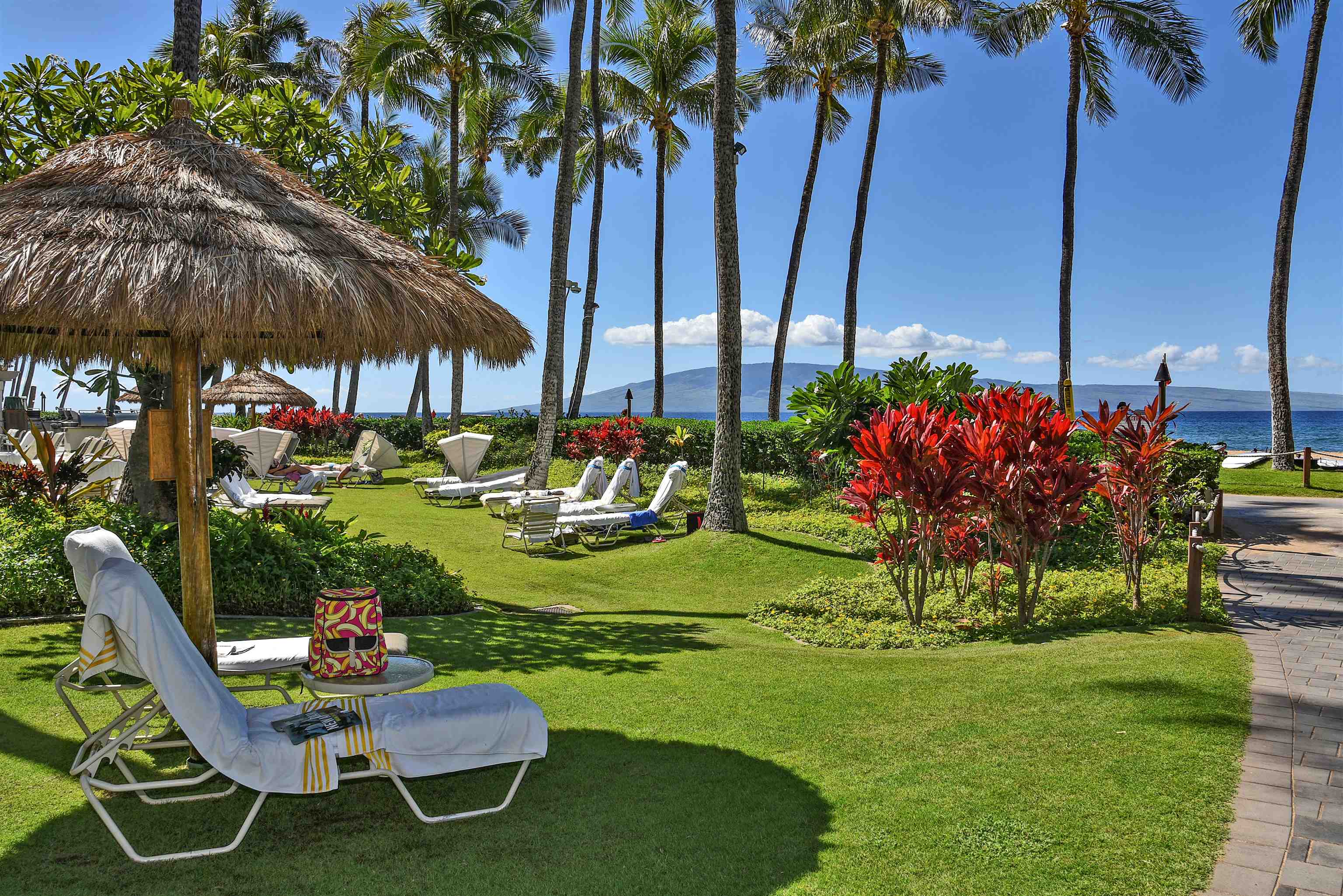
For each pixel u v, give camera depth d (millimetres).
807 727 5000
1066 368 23922
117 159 4551
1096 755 4383
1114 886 3154
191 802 3910
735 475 13273
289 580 8086
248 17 36781
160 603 3457
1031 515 7695
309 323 4133
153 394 9656
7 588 6930
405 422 28375
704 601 10328
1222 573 9961
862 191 25312
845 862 3367
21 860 3316
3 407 19891
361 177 11336
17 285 3781
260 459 18656
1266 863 3303
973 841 3514
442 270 5254
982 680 5887
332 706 3918
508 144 37312
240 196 4551
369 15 33906
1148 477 8250
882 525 8281
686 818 3797
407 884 3219
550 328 18062
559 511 13516
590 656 6969
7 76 9586
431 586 8867
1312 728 4730
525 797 4031
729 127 13195
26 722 4711
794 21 25891
